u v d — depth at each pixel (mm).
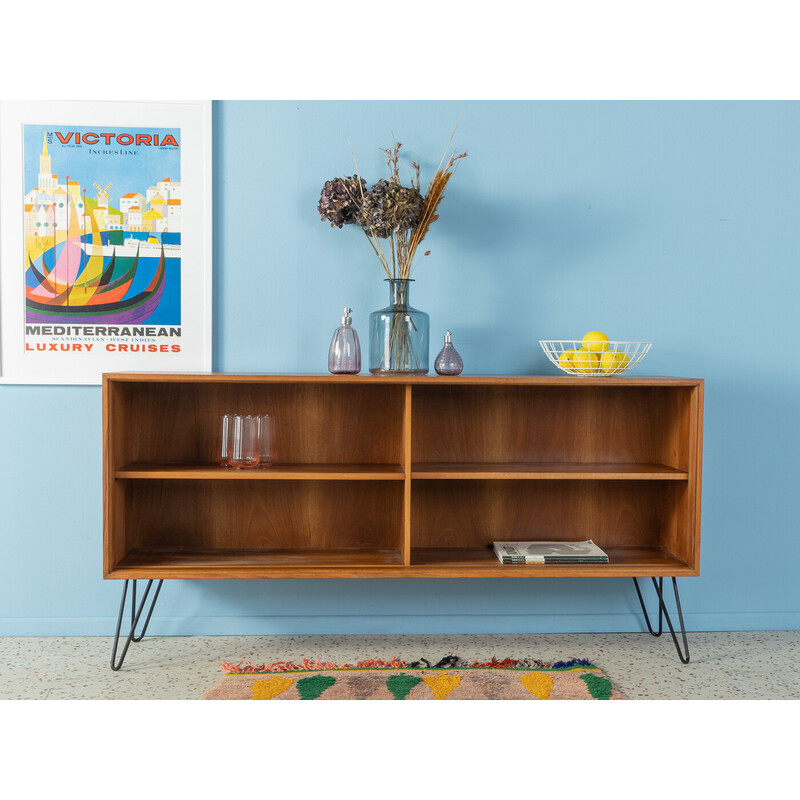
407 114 2295
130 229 2244
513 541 2281
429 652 2199
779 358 2387
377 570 2012
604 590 2391
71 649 2195
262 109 2266
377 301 2303
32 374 2246
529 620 2377
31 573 2281
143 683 1968
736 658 2182
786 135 2359
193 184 2246
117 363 2258
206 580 2322
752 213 2363
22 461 2262
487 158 2309
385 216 2057
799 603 2416
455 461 2271
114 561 2002
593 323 2340
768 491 2408
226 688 1928
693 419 2059
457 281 2314
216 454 2230
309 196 2283
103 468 1955
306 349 2299
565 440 2289
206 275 2256
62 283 2242
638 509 2322
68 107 2221
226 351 2287
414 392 2258
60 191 2230
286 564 2059
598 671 2057
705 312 2363
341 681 1977
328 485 2268
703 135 2344
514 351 2330
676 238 2350
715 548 2406
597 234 2334
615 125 2328
